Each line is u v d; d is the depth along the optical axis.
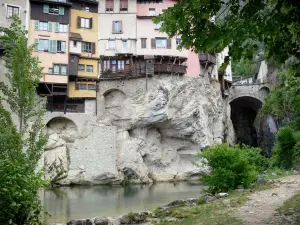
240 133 60.78
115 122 39.66
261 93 53.25
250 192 12.61
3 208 7.53
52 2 37.25
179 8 6.36
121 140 38.44
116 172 36.56
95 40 40.56
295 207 8.87
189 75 42.16
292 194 11.21
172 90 39.56
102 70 40.41
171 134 41.59
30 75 12.27
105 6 41.78
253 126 60.22
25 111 12.01
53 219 15.37
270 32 5.72
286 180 14.61
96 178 36.00
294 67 7.25
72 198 24.50
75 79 38.53
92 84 39.41
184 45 6.69
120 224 10.05
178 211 10.38
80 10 40.19
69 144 36.41
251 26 5.74
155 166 40.84
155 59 41.09
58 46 37.25
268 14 5.84
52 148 34.91
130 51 40.75
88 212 17.66
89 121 37.97
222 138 46.66
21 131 11.55
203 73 44.44
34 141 11.89
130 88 39.94
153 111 38.66
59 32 37.56
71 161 35.97
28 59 12.31
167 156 41.47
